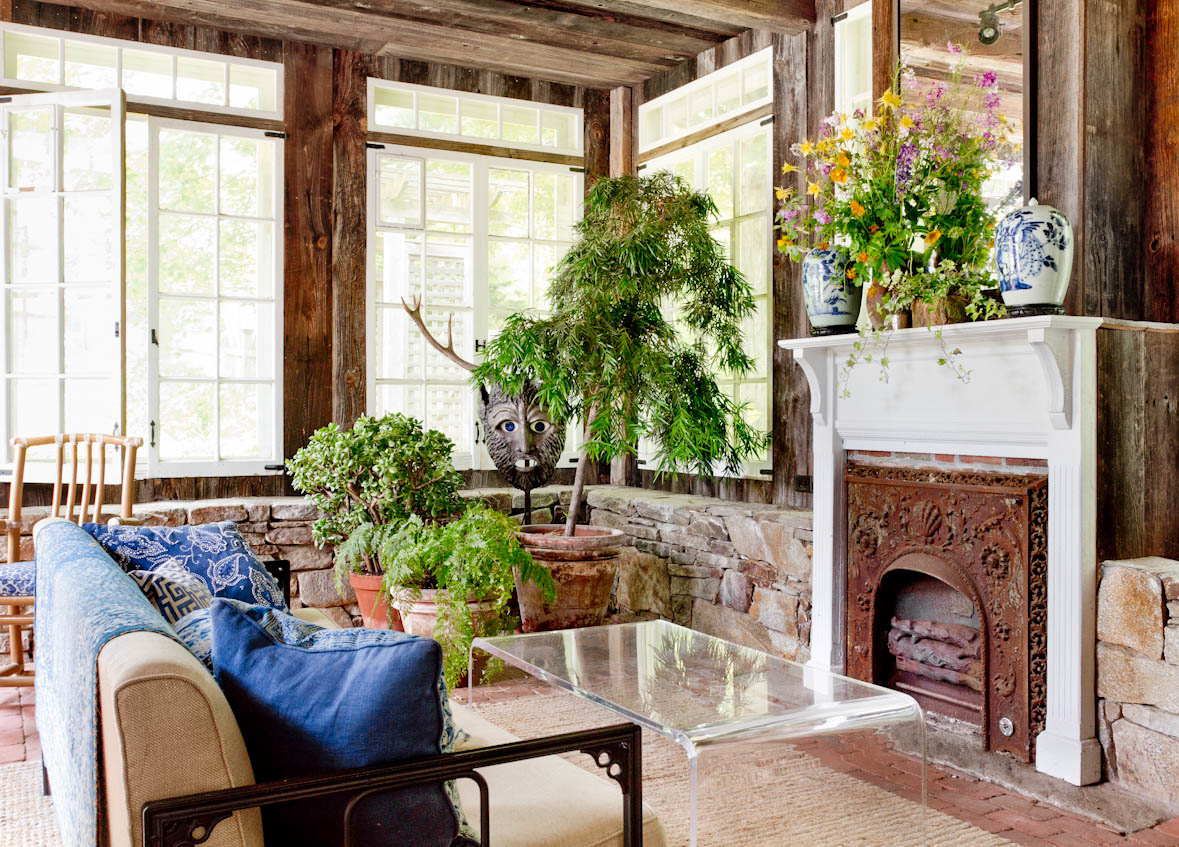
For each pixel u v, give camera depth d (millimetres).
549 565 4680
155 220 5047
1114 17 3197
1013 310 2998
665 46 5355
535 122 6039
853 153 3676
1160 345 3168
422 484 4555
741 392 5176
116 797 1347
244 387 5332
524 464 5262
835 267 3615
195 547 2768
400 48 5414
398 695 1435
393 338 6262
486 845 1484
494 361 4715
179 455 5285
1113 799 2857
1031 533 3070
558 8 4871
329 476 4480
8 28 4734
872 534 3693
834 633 3809
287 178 5328
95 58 5047
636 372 4465
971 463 3322
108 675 1344
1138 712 2881
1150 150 3281
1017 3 3340
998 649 3182
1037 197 3264
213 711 1335
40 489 4738
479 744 2064
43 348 4680
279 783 1338
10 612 3816
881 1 3873
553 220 6094
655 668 2688
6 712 3770
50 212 4590
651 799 2914
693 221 4625
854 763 2180
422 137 5633
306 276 5379
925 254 3352
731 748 2055
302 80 5367
